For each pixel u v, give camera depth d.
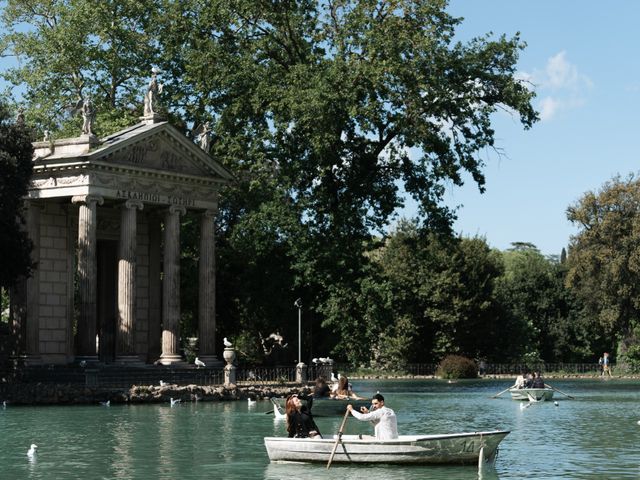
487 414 66.19
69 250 88.44
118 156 83.31
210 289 92.38
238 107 94.19
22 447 43.72
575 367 155.62
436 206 95.44
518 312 158.88
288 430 39.56
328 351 101.81
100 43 103.12
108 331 89.19
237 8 97.00
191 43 98.12
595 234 143.25
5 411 64.00
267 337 111.50
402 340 139.50
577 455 41.25
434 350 143.88
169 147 87.69
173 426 53.59
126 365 82.25
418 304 142.62
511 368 148.88
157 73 95.56
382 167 97.00
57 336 87.31
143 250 94.25
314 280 95.56
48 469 36.78
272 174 98.94
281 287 99.56
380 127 93.75
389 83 89.88
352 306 95.12
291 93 88.81
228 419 58.19
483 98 94.06
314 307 99.44
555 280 171.25
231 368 81.44
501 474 35.19
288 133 94.25
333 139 89.44
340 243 94.88
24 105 105.00
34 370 79.44
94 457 40.22
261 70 94.81
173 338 88.31
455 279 141.25
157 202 87.06
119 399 71.56
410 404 77.81
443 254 141.62
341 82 89.19
